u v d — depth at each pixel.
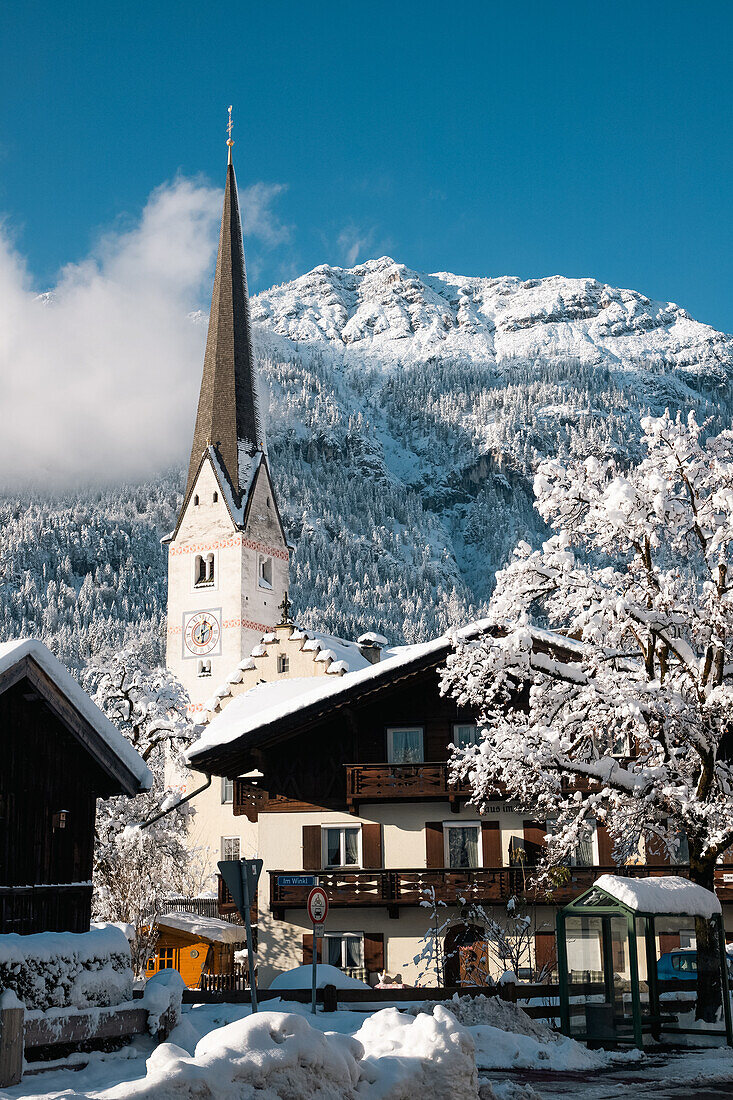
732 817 26.80
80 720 21.20
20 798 20.33
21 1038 15.87
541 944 37.00
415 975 37.56
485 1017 21.91
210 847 58.94
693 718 26.22
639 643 28.97
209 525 101.00
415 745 39.56
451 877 37.72
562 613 28.94
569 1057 19.66
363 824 39.47
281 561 104.81
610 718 27.66
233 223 107.56
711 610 26.52
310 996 27.47
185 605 100.81
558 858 29.72
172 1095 9.55
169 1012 20.48
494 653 28.30
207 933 50.19
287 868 39.53
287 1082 10.38
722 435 28.69
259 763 40.09
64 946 18.52
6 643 20.59
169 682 52.16
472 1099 12.12
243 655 98.06
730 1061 19.98
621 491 27.56
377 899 37.88
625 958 22.50
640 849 37.84
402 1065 11.64
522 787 28.72
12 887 19.64
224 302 106.19
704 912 23.89
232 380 104.19
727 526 27.44
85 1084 16.19
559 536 28.55
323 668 68.50
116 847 45.81
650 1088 16.69
